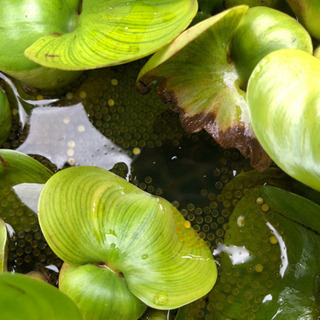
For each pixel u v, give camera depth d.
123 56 0.38
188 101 0.39
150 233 0.38
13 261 0.39
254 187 0.40
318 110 0.34
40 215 0.38
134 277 0.38
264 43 0.38
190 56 0.38
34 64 0.38
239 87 0.39
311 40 0.39
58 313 0.31
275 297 0.40
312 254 0.40
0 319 0.31
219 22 0.37
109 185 0.39
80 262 0.38
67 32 0.39
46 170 0.39
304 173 0.36
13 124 0.40
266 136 0.36
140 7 0.38
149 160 0.41
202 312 0.40
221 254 0.40
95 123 0.41
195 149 0.41
